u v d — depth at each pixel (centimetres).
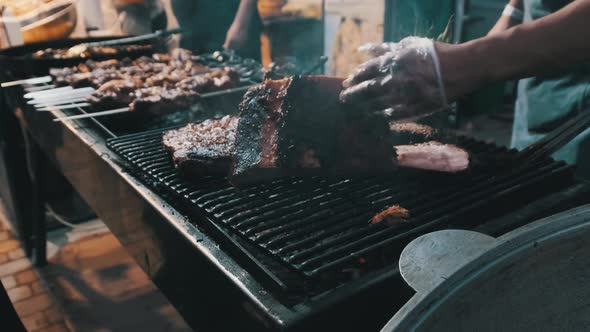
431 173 155
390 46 140
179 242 140
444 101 129
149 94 253
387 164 154
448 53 126
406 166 154
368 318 113
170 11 492
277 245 123
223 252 126
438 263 85
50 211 385
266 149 154
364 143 151
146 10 440
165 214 148
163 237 153
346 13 499
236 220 137
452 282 70
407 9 416
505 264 73
